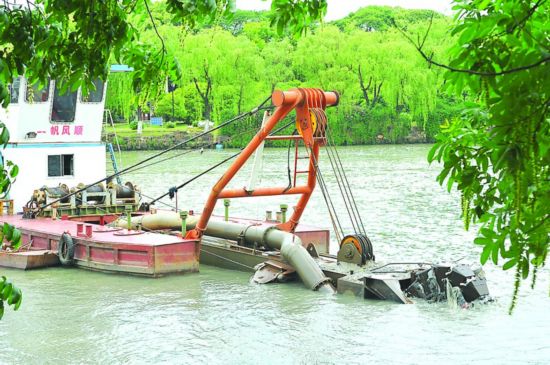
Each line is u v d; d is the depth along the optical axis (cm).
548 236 373
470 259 2005
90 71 561
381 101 8125
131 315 1491
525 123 326
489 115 343
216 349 1289
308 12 635
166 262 1786
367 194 3488
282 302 1570
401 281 1590
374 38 7569
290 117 6506
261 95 7256
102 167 2405
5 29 521
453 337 1323
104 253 1847
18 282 1780
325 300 1577
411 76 7256
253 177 1808
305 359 1236
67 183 2336
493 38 370
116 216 2280
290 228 1897
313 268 1677
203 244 1931
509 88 329
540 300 1545
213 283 1736
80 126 2358
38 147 2277
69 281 1777
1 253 1953
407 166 4916
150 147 6744
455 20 417
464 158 459
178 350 1291
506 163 329
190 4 536
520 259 376
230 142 7094
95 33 552
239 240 1880
